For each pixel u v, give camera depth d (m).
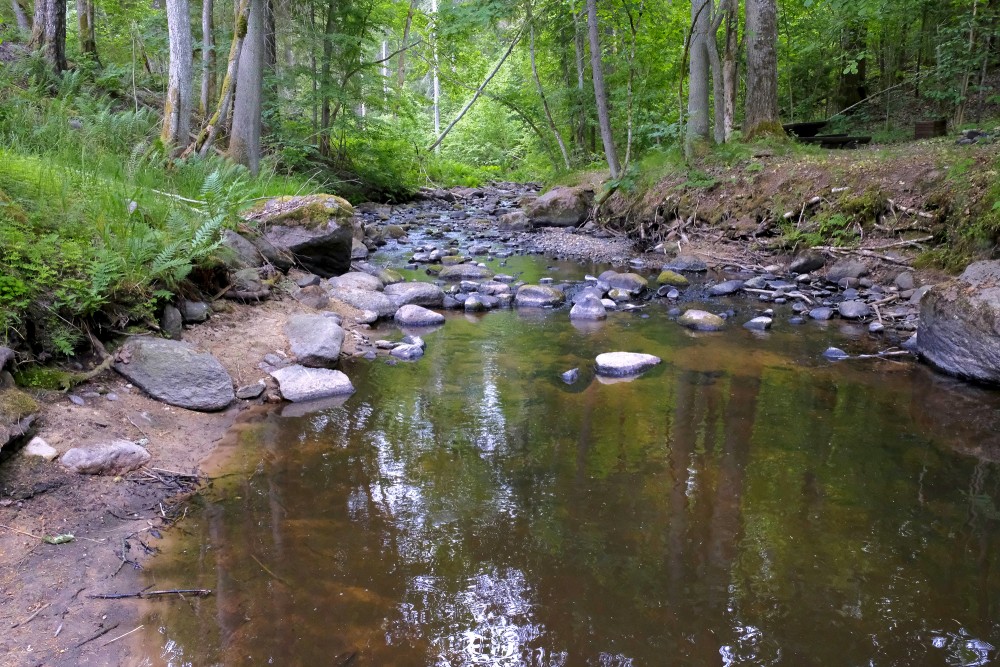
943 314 5.21
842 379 5.07
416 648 2.22
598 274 9.24
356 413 4.29
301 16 15.15
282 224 7.06
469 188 21.75
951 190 7.94
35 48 11.17
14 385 3.36
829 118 15.23
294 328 5.22
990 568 2.72
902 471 3.58
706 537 2.93
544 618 2.39
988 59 13.04
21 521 2.73
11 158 5.05
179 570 2.60
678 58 15.49
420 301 7.08
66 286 3.84
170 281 4.64
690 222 10.92
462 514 3.09
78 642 2.19
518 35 17.81
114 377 3.93
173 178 7.08
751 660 2.20
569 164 18.98
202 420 3.96
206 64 11.20
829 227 9.09
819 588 2.58
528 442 3.90
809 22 15.09
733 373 5.19
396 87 17.70
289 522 2.97
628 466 3.61
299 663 2.14
